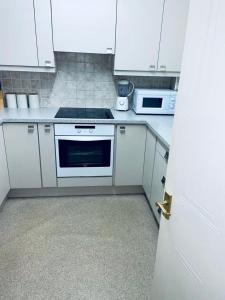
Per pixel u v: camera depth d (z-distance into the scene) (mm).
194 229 727
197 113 675
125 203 2639
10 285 1629
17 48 2266
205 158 648
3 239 2035
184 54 728
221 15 561
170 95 2572
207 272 672
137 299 1567
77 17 2232
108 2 2219
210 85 612
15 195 2646
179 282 852
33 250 1932
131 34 2338
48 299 1543
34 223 2248
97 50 2359
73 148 2465
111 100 2869
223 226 591
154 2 2256
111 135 2449
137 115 2600
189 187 740
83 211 2465
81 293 1594
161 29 2352
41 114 2449
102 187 2748
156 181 2188
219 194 600
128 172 2631
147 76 2785
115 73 2471
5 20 2172
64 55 2662
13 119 2232
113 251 1960
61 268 1776
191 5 680
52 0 2160
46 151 2420
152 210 2389
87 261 1851
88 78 2783
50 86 2756
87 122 2340
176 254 862
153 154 2264
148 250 1985
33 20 2197
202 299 704
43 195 2693
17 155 2396
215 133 603
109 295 1588
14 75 2664
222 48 563
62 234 2123
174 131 821
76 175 2562
